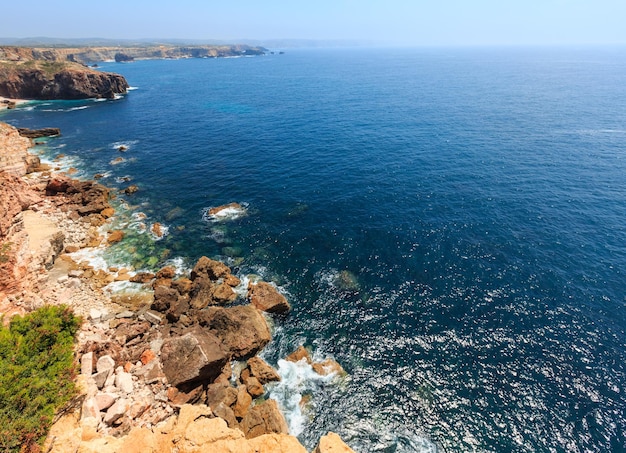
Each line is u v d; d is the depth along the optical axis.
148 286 34.50
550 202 48.03
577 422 23.36
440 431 23.31
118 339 27.08
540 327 29.98
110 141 77.69
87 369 22.41
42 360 20.00
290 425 23.44
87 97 129.38
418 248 40.00
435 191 52.03
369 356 28.28
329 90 142.12
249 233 43.44
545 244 39.72
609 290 33.22
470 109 100.56
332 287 35.09
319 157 66.00
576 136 73.62
